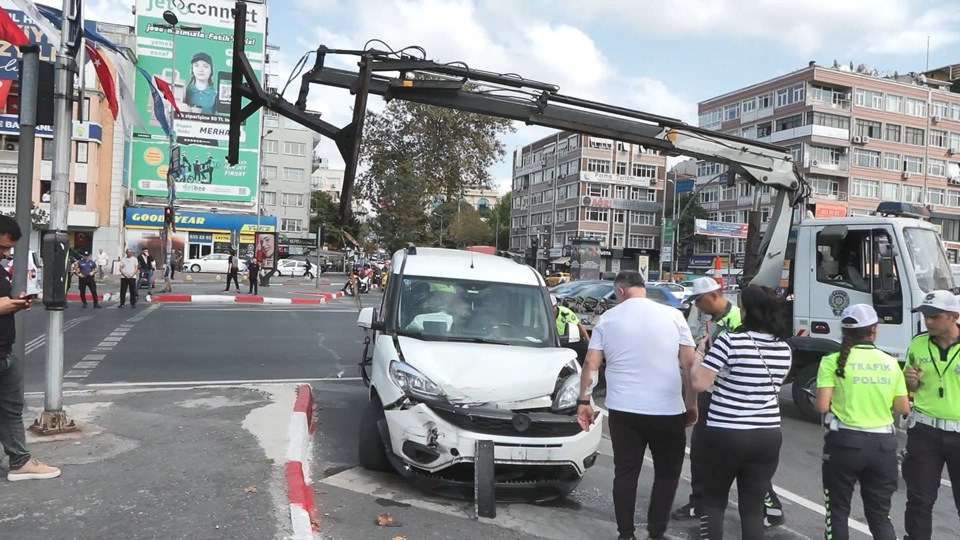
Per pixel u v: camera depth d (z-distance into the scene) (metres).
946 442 4.54
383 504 5.40
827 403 4.49
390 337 6.32
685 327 4.74
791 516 5.80
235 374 11.24
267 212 76.94
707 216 71.69
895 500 6.45
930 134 66.31
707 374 4.24
